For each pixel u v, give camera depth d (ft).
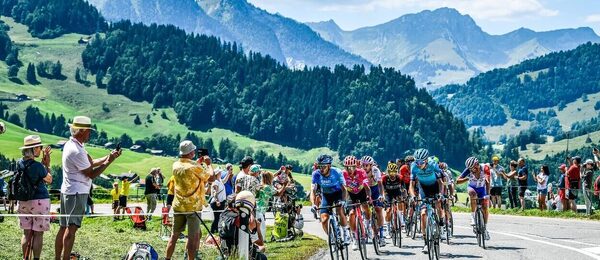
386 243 62.80
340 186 47.50
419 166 53.26
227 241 39.32
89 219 85.46
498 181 103.35
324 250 58.80
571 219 87.04
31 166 39.83
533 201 106.63
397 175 61.16
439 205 55.16
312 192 48.06
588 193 89.76
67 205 37.73
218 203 59.06
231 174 64.18
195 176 40.96
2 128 38.19
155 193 93.25
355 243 56.18
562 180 95.71
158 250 54.13
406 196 66.59
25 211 39.83
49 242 53.21
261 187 59.06
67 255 37.65
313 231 81.87
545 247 57.93
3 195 82.58
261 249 44.37
